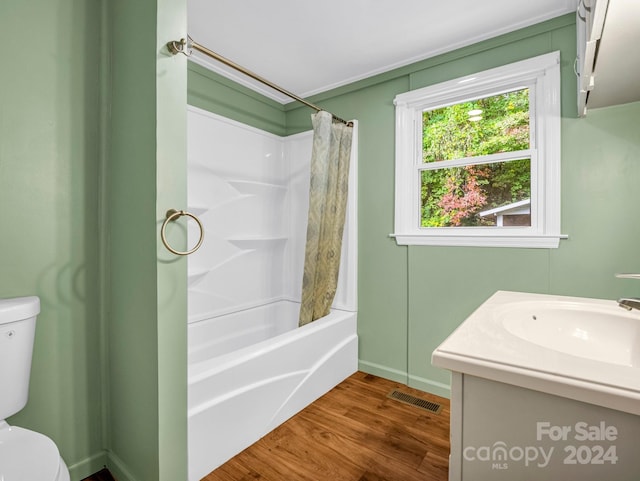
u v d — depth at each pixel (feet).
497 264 6.35
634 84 4.50
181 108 4.11
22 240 4.02
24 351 3.74
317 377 6.74
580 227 5.57
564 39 5.69
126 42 4.35
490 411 2.32
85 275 4.59
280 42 6.59
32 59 4.05
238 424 5.07
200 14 5.74
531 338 3.47
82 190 4.54
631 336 3.45
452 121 7.06
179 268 4.15
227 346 8.18
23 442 3.29
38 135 4.13
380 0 5.36
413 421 6.01
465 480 2.42
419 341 7.26
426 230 7.30
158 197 3.89
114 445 4.72
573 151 5.61
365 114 8.01
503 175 6.50
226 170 8.05
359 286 8.13
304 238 9.29
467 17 5.80
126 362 4.42
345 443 5.36
